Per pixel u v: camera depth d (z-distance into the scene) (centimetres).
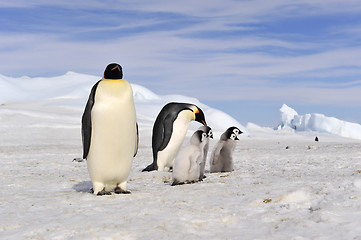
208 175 998
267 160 1414
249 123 9919
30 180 955
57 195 727
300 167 1100
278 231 444
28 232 454
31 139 3916
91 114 685
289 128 10700
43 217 530
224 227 470
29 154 2027
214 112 7681
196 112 1257
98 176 713
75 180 955
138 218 507
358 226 446
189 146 850
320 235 421
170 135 1220
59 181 936
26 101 9256
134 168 1311
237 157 1586
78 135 4288
